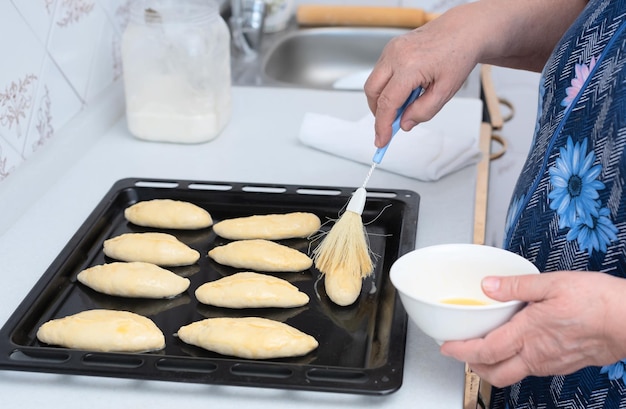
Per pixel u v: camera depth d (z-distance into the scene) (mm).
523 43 1024
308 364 800
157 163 1228
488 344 692
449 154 1192
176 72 1238
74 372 753
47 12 1141
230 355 807
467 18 978
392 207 1065
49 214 1089
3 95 1043
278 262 949
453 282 796
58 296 915
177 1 1238
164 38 1214
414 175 1173
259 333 803
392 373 742
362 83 1707
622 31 790
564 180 823
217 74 1270
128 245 970
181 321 874
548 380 842
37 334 833
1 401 758
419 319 715
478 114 1397
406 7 2109
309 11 2012
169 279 909
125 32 1229
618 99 771
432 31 964
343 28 2006
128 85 1255
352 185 1165
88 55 1289
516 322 686
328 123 1278
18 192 1076
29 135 1121
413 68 915
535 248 857
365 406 750
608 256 788
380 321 866
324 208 1090
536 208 854
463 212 1090
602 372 795
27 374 792
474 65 982
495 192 1715
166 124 1271
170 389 771
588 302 662
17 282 941
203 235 1046
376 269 965
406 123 941
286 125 1368
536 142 891
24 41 1086
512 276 692
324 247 935
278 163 1229
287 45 1977
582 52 827
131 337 807
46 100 1162
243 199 1099
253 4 1787
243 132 1340
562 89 841
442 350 718
